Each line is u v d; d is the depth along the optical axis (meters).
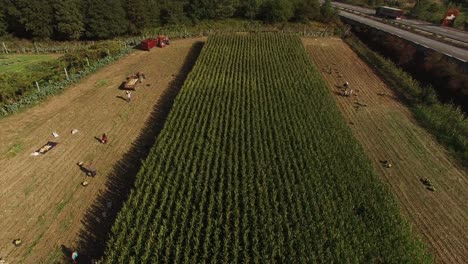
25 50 59.44
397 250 20.95
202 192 24.72
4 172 28.70
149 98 42.16
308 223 22.67
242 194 24.64
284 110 36.47
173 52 58.31
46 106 39.44
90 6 63.47
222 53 53.09
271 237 21.23
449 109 38.91
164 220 22.19
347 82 47.66
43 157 30.77
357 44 63.16
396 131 36.31
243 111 36.06
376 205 24.09
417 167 30.97
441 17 79.38
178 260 19.95
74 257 21.23
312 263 20.05
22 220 24.25
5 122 35.56
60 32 63.69
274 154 29.09
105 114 38.28
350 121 37.91
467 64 43.78
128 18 67.88
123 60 54.06
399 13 78.12
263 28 73.44
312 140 31.48
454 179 29.69
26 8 60.69
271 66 48.56
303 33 69.19
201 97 39.06
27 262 21.33
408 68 51.34
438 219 25.45
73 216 24.69
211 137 31.20
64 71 47.44
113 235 22.08
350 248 20.91
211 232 21.70
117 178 28.53
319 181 26.12
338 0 108.25
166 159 28.61
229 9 75.25
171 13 70.25
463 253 22.77
